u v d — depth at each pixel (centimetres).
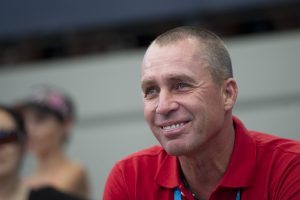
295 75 801
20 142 577
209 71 350
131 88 870
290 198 358
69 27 897
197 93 345
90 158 888
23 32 912
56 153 706
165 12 852
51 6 899
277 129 805
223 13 834
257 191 365
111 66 881
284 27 820
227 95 364
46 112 699
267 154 375
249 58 818
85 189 716
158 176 389
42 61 924
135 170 399
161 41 357
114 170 409
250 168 368
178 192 382
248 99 817
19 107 709
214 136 358
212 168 374
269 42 813
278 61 809
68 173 694
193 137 345
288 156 366
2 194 565
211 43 356
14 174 570
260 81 813
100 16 881
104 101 884
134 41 879
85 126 895
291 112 800
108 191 404
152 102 354
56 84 908
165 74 344
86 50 901
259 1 820
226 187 365
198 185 385
